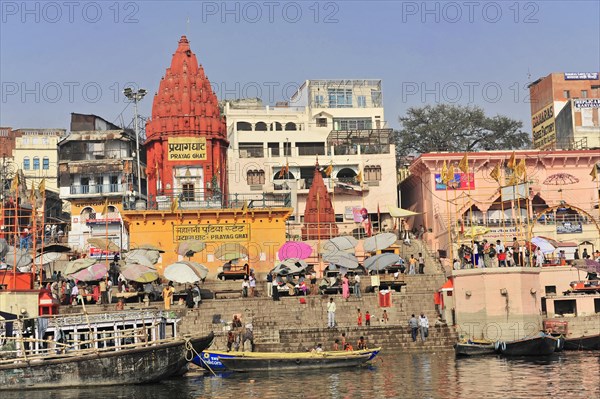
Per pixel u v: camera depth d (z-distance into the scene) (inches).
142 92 2458.2
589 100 2753.4
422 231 2410.2
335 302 1707.7
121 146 2723.9
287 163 2480.3
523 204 2336.4
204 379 1284.4
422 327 1604.3
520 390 1123.9
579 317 1658.5
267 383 1233.4
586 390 1109.7
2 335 1283.2
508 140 3078.2
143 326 1268.5
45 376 1200.2
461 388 1151.0
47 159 3147.1
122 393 1162.0
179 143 2158.0
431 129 3078.2
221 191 2165.4
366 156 2662.4
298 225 2455.7
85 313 1244.5
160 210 1984.5
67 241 2573.8
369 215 2637.8
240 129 2915.8
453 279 1657.2
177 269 1680.6
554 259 1979.6
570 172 2412.6
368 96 3014.3
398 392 1135.6
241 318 1659.7
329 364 1364.4
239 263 1985.7
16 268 1672.0
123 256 2117.4
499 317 1609.3
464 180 2372.0
